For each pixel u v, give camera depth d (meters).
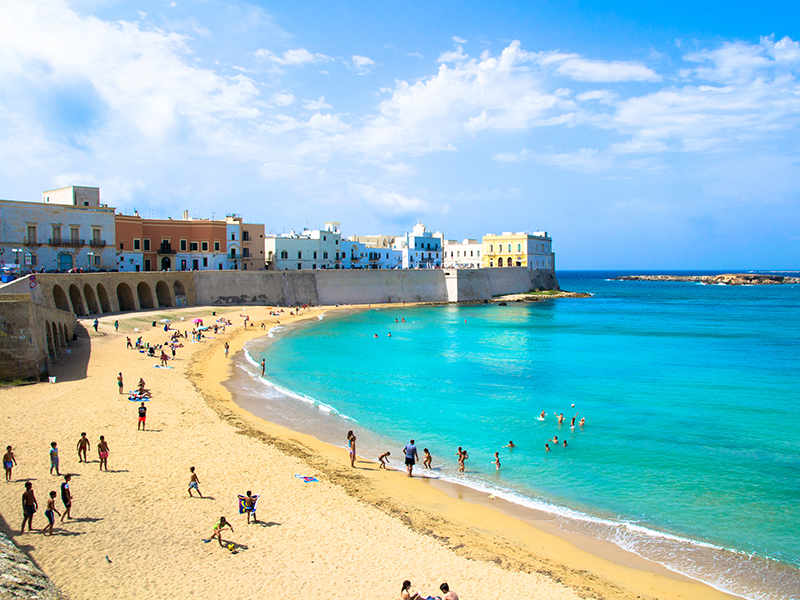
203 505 24.73
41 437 31.67
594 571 21.22
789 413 42.72
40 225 81.38
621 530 24.62
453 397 47.53
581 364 62.47
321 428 38.38
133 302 86.75
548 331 90.81
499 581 20.05
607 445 35.59
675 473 31.06
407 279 135.38
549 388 51.00
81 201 89.12
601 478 30.39
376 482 29.16
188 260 107.12
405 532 23.53
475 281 145.12
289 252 126.38
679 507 26.94
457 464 32.34
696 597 19.67
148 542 21.19
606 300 162.88
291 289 113.25
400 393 48.78
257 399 45.12
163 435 33.53
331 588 18.98
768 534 24.36
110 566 19.28
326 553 21.38
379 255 154.62
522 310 127.62
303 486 27.62
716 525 25.19
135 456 29.88
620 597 19.44
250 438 34.22
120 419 35.88
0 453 28.80
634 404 45.47
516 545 23.05
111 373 48.34
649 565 21.83
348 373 56.78
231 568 19.83
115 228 94.56
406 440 36.53
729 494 28.38
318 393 48.28
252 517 23.84
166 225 104.44
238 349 67.81
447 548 22.34
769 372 58.47
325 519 24.25
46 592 16.59
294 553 21.20
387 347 73.12
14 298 43.41
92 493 25.05
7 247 78.12
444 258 178.50
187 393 43.91
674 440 36.59
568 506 27.03
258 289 108.38
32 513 21.23
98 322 71.81
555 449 34.88
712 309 134.50
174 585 18.48
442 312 119.81
